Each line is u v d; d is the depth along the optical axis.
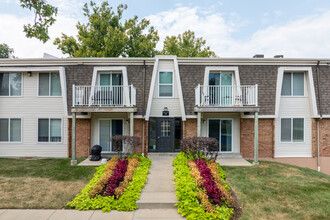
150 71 11.63
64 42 19.61
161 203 6.04
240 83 11.45
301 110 11.66
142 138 11.61
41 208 5.88
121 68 11.32
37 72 11.73
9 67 11.44
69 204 5.97
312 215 5.69
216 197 6.00
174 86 11.78
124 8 20.80
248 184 7.64
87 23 20.12
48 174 8.55
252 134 11.66
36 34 7.83
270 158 11.61
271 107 11.40
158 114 11.81
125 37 19.27
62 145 11.75
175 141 11.89
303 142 11.62
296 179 8.19
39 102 11.73
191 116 11.47
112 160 9.56
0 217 5.39
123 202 6.01
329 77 11.49
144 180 7.51
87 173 8.67
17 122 11.78
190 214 5.44
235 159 11.17
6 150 11.71
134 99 10.99
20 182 7.70
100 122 11.93
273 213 5.78
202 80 11.53
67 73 11.55
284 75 11.70
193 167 8.16
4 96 11.70
